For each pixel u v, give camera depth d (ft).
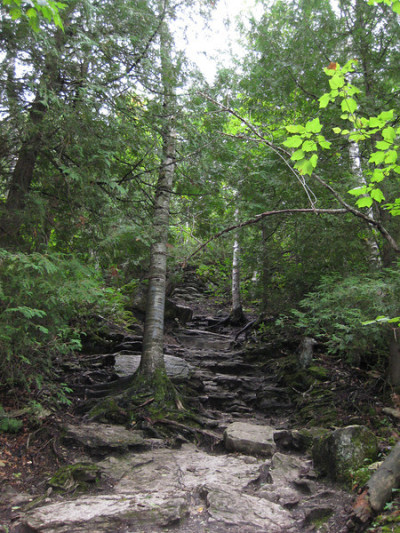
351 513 10.87
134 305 35.60
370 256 22.21
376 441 14.42
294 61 23.24
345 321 19.45
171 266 25.70
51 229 18.17
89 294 15.55
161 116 20.63
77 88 17.22
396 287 17.35
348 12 22.63
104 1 18.44
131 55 19.20
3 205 16.61
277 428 20.62
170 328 37.42
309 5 22.79
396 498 11.21
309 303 20.38
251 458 16.03
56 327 16.43
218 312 46.80
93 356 26.12
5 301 14.52
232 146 24.79
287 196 23.84
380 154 11.41
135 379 21.68
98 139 17.12
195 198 24.57
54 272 14.93
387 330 18.89
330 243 21.85
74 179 16.84
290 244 27.71
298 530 10.94
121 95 18.71
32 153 17.29
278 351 30.66
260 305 30.12
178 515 11.25
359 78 22.09
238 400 24.73
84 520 10.82
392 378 20.66
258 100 25.27
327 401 21.72
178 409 20.53
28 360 15.44
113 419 19.24
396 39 21.83
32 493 12.73
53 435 16.10
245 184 25.03
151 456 16.03
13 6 10.77
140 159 20.70
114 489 13.12
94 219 18.07
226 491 12.69
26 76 16.03
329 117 23.22
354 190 12.17
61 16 16.96
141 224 20.74
